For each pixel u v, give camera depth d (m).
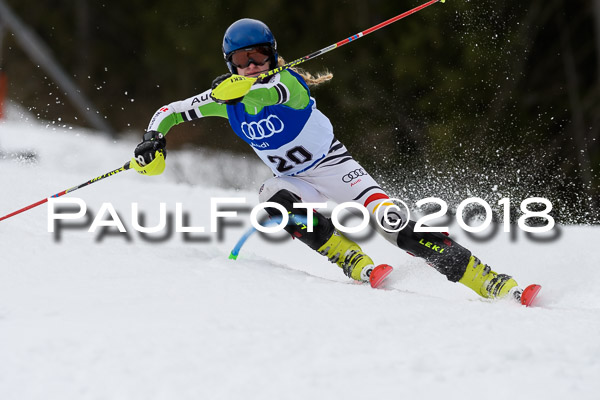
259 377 8.43
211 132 65.88
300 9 61.44
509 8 56.72
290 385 8.26
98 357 8.93
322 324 10.55
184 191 27.83
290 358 9.05
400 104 57.44
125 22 73.19
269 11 61.56
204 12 63.78
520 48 56.47
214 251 16.16
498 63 56.06
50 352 9.07
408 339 10.02
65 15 75.75
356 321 10.80
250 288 12.62
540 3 56.97
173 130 65.50
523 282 16.97
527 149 56.19
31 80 74.81
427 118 56.75
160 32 67.19
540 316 11.75
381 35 58.72
